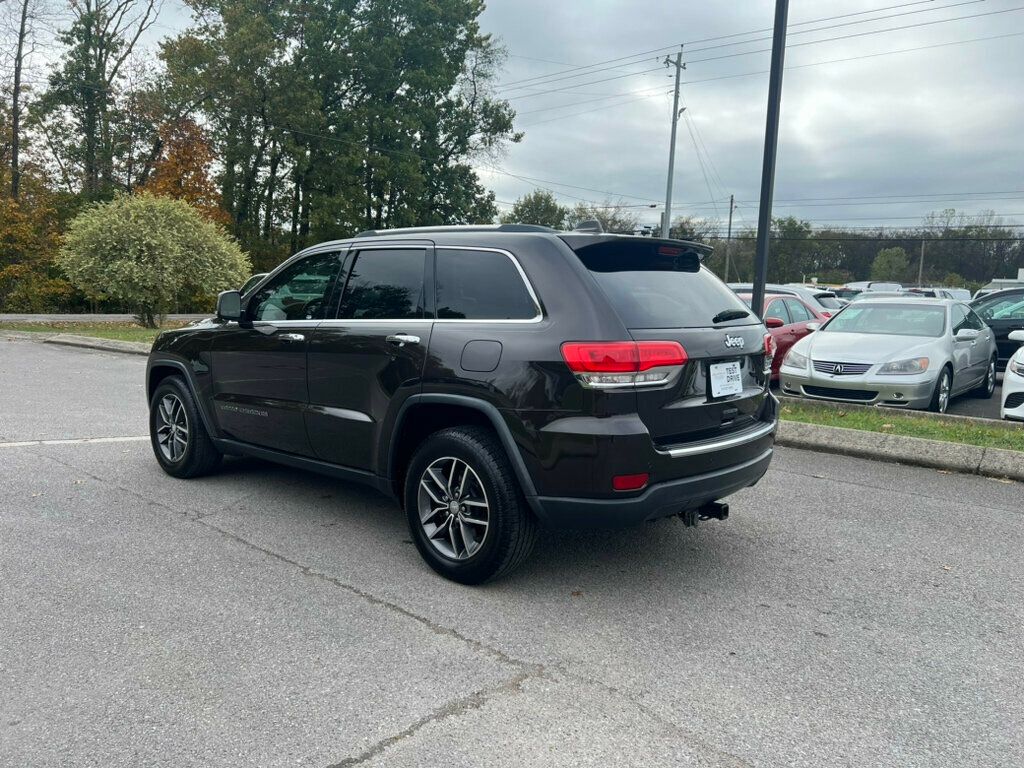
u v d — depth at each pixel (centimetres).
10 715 265
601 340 346
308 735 258
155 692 283
